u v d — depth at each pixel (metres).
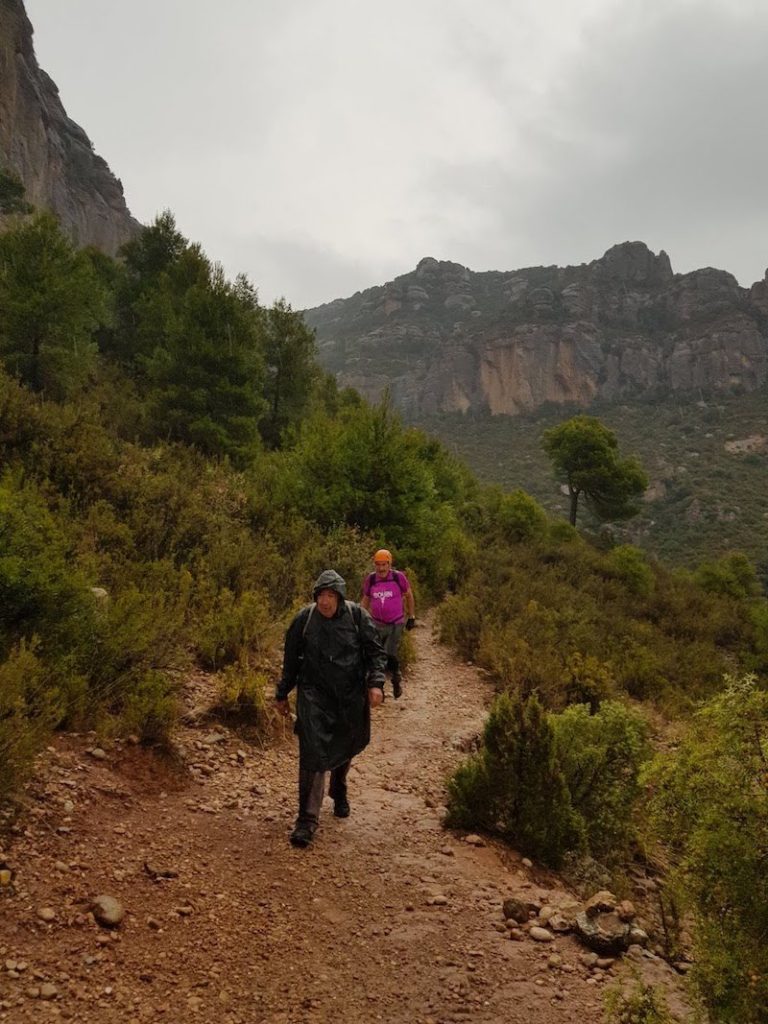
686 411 160.62
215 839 3.98
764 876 2.39
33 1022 2.34
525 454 150.38
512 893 3.98
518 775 4.89
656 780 2.78
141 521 9.53
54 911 2.95
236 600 8.48
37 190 99.12
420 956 3.17
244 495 14.77
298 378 30.05
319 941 3.18
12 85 93.44
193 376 22.16
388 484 15.99
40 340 21.06
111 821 3.85
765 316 180.38
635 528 106.19
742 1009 2.26
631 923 3.54
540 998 2.93
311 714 4.17
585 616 15.90
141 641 5.45
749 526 98.69
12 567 4.78
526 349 180.88
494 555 22.38
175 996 2.63
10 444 10.55
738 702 2.62
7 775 3.44
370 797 5.29
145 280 34.16
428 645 12.12
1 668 4.07
